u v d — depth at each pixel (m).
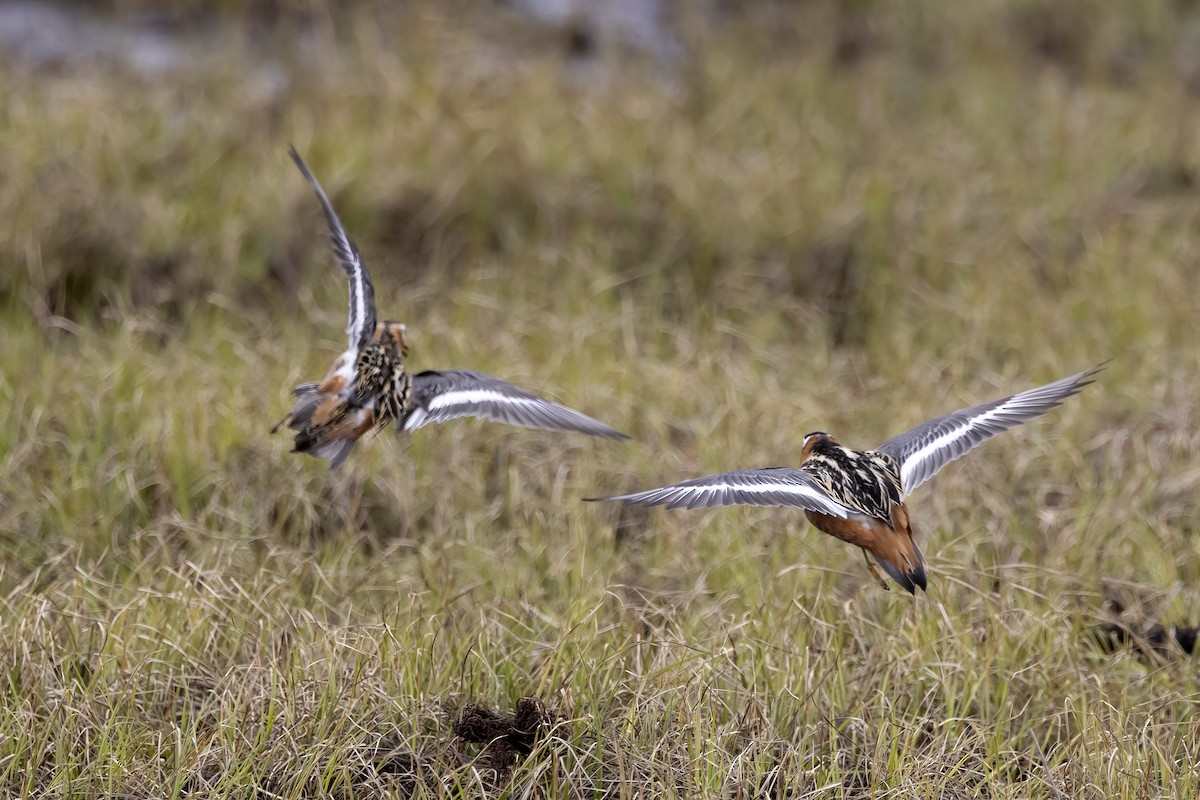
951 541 11.71
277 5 21.91
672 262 17.09
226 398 13.26
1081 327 16.33
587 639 10.01
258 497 12.23
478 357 14.38
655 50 22.86
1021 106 22.50
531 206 17.52
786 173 18.59
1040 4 25.86
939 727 9.66
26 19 21.19
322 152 17.53
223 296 15.35
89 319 15.11
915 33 24.70
